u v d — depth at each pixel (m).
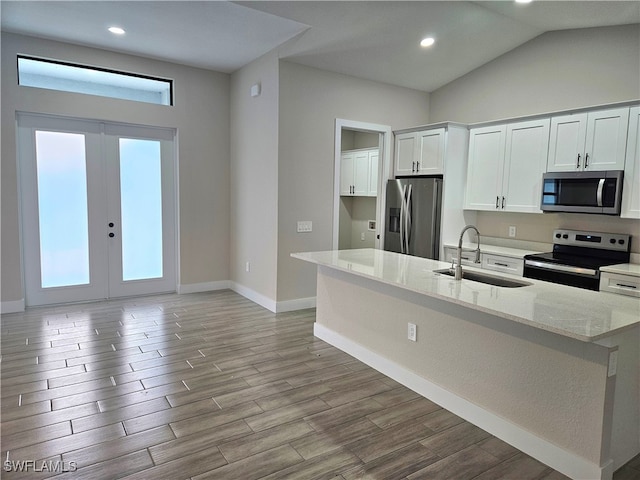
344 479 2.05
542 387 2.20
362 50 4.45
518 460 2.22
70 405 2.67
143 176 5.30
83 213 4.95
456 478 2.07
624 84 3.88
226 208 5.84
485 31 4.26
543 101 4.47
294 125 4.67
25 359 3.36
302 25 4.00
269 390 2.95
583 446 2.04
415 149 5.13
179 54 4.89
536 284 2.71
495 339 2.43
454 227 4.93
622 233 3.86
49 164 4.70
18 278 4.52
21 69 4.45
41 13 3.79
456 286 2.58
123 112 4.97
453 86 5.38
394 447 2.32
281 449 2.28
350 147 7.11
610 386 1.96
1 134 4.30
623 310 2.09
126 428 2.44
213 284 5.84
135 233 5.32
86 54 4.66
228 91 5.69
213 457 2.20
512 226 4.79
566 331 1.78
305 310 4.93
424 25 4.05
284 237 4.75
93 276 5.09
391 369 3.17
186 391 2.91
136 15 3.81
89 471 2.06
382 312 3.26
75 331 4.02
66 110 4.63
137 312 4.70
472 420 2.56
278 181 4.63
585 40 4.12
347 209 7.18
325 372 3.26
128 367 3.26
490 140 4.65
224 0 3.52
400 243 5.23
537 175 4.21
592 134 3.75
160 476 2.04
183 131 5.39
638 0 3.41
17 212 4.46
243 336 4.02
